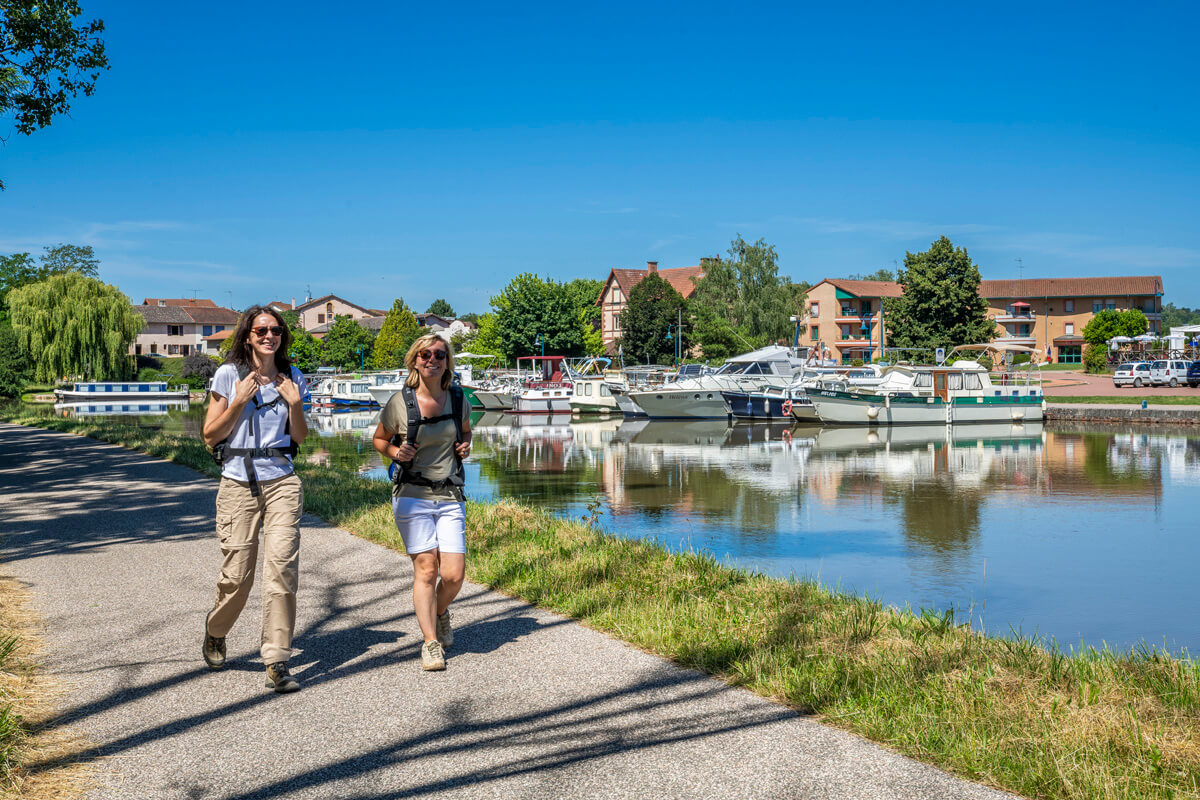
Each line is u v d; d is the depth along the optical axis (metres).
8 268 99.25
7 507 11.23
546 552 8.23
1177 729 4.04
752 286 78.06
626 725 4.20
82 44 17.91
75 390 66.88
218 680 4.83
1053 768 3.60
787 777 3.63
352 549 8.54
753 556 12.11
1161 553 12.38
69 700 4.50
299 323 128.75
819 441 33.09
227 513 4.80
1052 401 46.62
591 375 63.22
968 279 67.81
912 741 3.91
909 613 6.59
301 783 3.59
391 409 5.07
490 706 4.45
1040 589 10.34
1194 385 54.03
